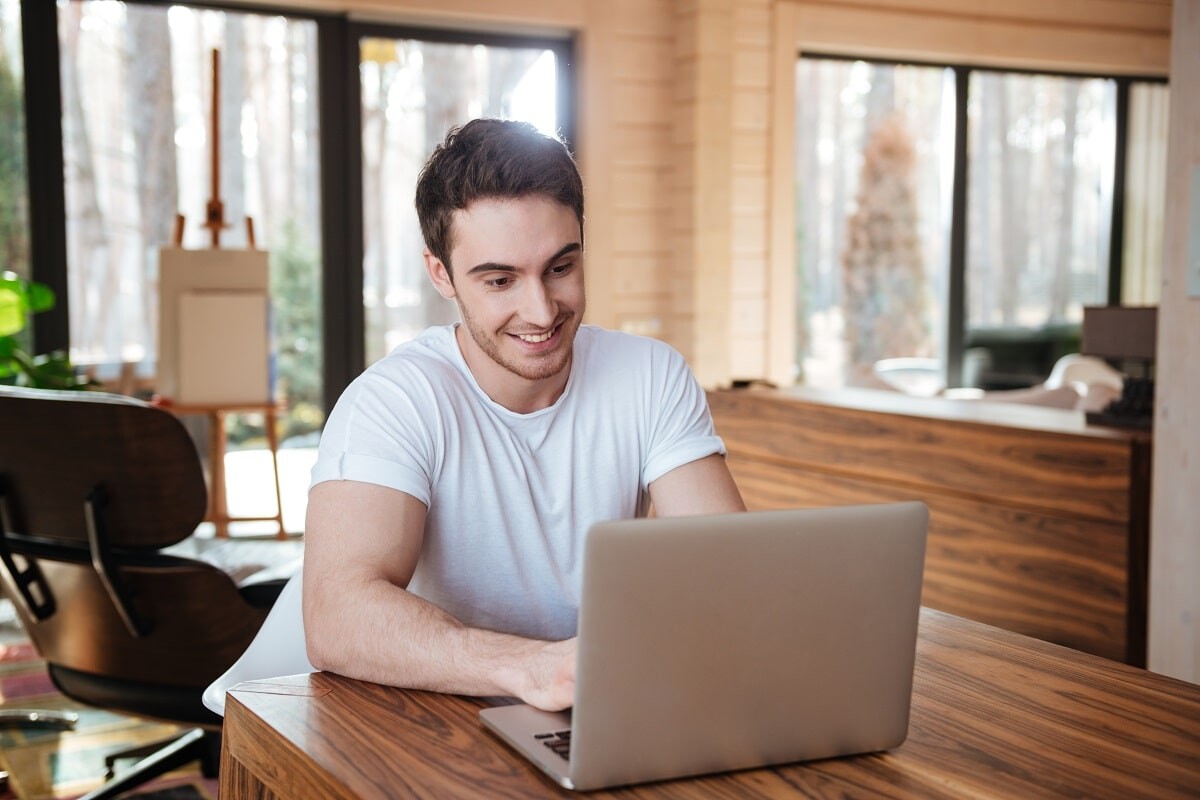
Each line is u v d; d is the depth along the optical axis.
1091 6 6.81
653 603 1.09
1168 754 1.20
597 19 5.68
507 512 1.64
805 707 1.16
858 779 1.13
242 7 5.12
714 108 5.75
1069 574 3.17
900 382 6.76
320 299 5.38
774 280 6.20
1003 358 7.11
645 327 5.96
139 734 3.23
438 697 1.32
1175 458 2.59
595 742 1.08
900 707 1.20
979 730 1.26
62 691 2.46
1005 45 6.63
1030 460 3.25
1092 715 1.30
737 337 6.17
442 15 5.38
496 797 1.07
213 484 4.98
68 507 2.26
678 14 5.81
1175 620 2.61
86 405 2.19
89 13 4.90
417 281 5.57
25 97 4.82
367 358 5.48
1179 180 2.53
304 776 1.16
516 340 1.51
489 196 1.45
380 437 1.52
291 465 5.35
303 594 1.46
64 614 2.36
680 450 1.75
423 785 1.09
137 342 5.09
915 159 6.70
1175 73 2.51
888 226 6.66
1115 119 7.21
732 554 1.11
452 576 1.63
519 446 1.66
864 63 6.54
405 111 5.48
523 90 5.72
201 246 5.16
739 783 1.12
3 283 4.27
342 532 1.47
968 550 3.45
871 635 1.17
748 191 6.12
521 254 1.46
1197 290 2.51
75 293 4.97
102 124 4.96
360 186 5.39
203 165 5.14
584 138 5.75
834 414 3.85
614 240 5.86
